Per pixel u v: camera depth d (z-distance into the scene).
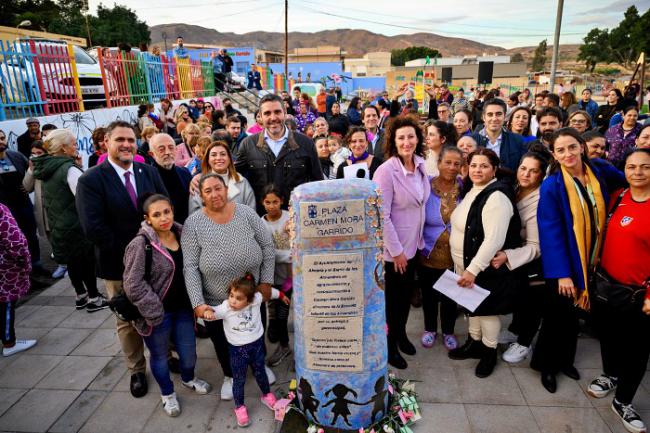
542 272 3.01
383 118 7.28
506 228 2.91
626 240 2.55
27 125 5.94
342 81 48.81
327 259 2.43
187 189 3.64
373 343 2.55
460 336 3.78
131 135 3.02
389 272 3.22
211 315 2.69
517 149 4.45
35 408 3.03
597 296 2.72
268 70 21.88
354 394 2.58
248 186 3.56
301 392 2.69
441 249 3.42
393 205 3.14
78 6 46.03
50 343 3.86
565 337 2.96
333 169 5.06
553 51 14.85
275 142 3.68
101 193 2.95
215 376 3.34
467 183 3.40
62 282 5.21
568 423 2.71
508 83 47.66
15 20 35.62
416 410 2.77
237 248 2.77
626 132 5.21
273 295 3.02
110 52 9.16
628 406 2.70
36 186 4.95
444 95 15.17
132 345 3.08
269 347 3.66
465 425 2.72
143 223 2.76
